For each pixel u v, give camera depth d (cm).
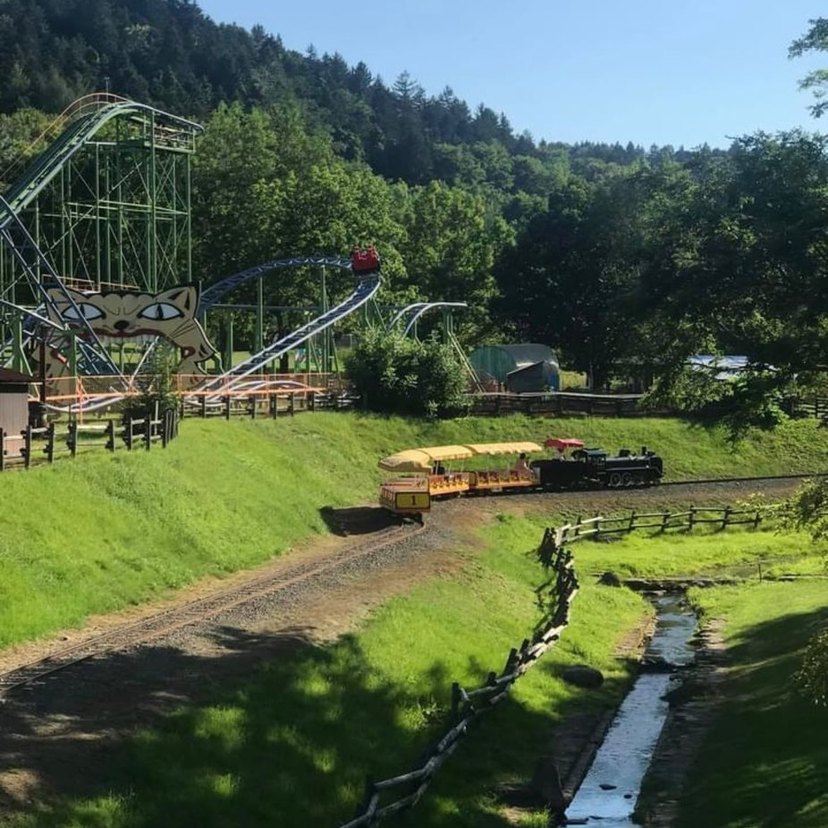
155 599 2692
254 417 5316
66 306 5653
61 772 1462
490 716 2270
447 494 5225
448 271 11050
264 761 1709
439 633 2688
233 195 9500
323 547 3794
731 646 3216
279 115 13762
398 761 1909
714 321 2462
